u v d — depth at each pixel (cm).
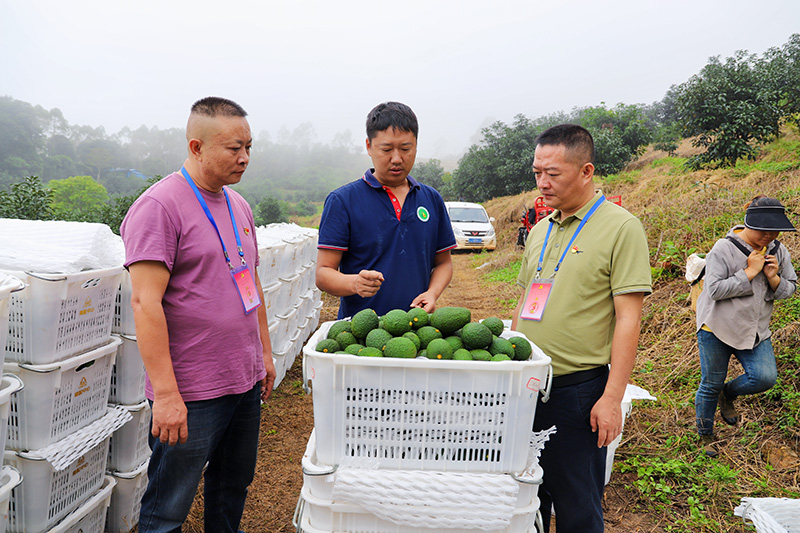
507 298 969
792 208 707
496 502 161
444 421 166
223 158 209
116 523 294
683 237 748
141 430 294
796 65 1492
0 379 200
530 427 169
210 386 214
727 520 312
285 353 528
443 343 177
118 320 283
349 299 263
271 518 316
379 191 258
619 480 364
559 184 220
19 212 640
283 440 422
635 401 452
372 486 162
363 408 166
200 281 212
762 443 387
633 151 2412
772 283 353
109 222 881
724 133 1338
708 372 379
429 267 272
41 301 225
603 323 222
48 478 236
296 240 566
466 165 3206
